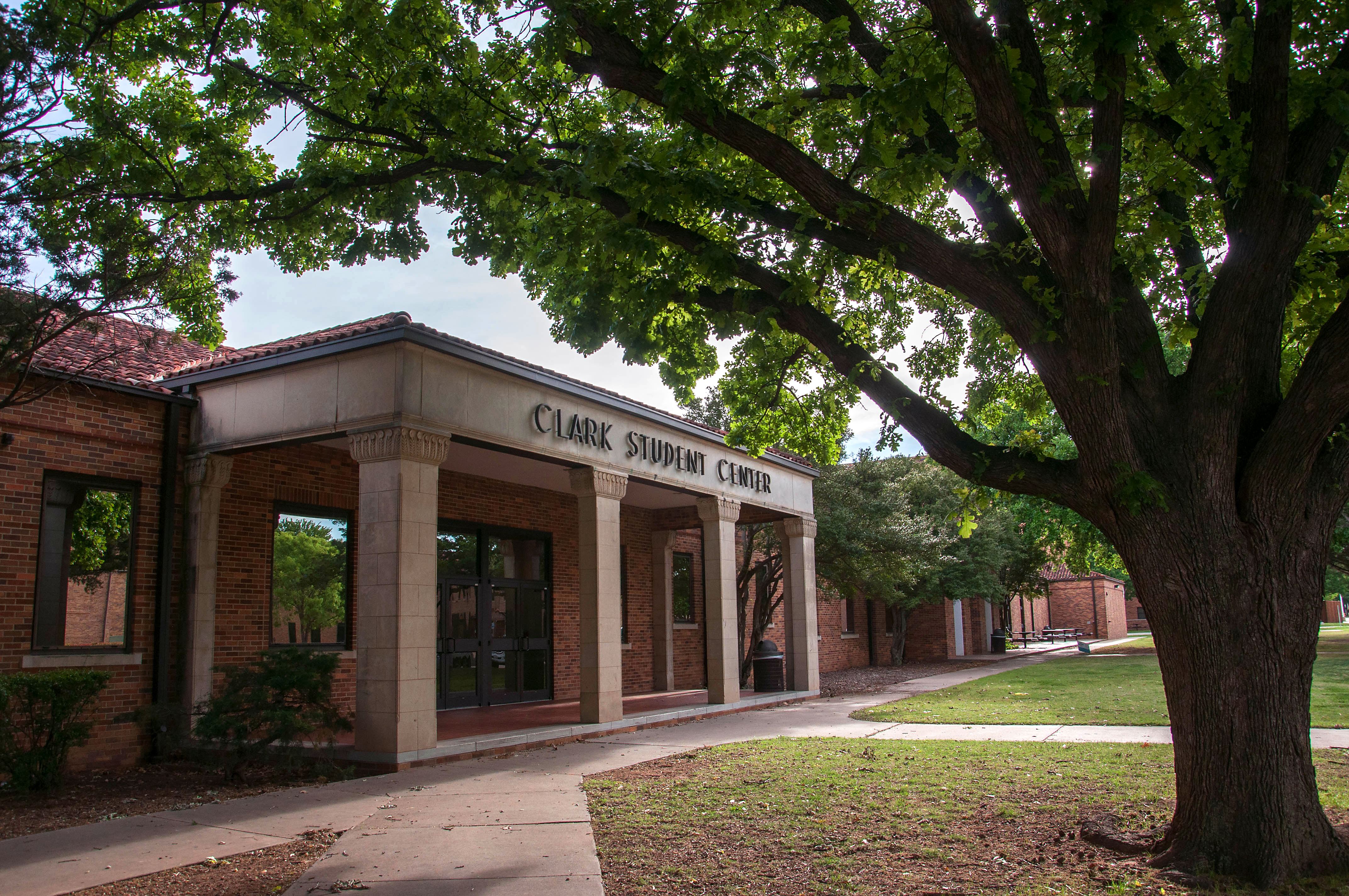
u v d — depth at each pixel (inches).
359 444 431.8
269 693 397.1
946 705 656.4
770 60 284.2
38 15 292.2
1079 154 299.6
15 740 398.0
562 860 245.9
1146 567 229.5
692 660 892.6
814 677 761.0
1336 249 286.5
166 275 341.4
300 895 219.0
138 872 242.4
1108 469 227.5
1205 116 238.7
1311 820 218.2
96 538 454.0
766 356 390.3
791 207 341.1
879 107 239.6
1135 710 577.6
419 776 384.5
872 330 417.7
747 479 708.7
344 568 566.6
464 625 664.4
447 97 326.3
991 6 241.6
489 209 352.8
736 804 313.4
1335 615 3363.7
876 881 221.5
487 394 472.7
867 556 933.2
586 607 536.1
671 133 349.7
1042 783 337.1
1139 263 306.5
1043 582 1581.0
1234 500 228.5
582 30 278.8
